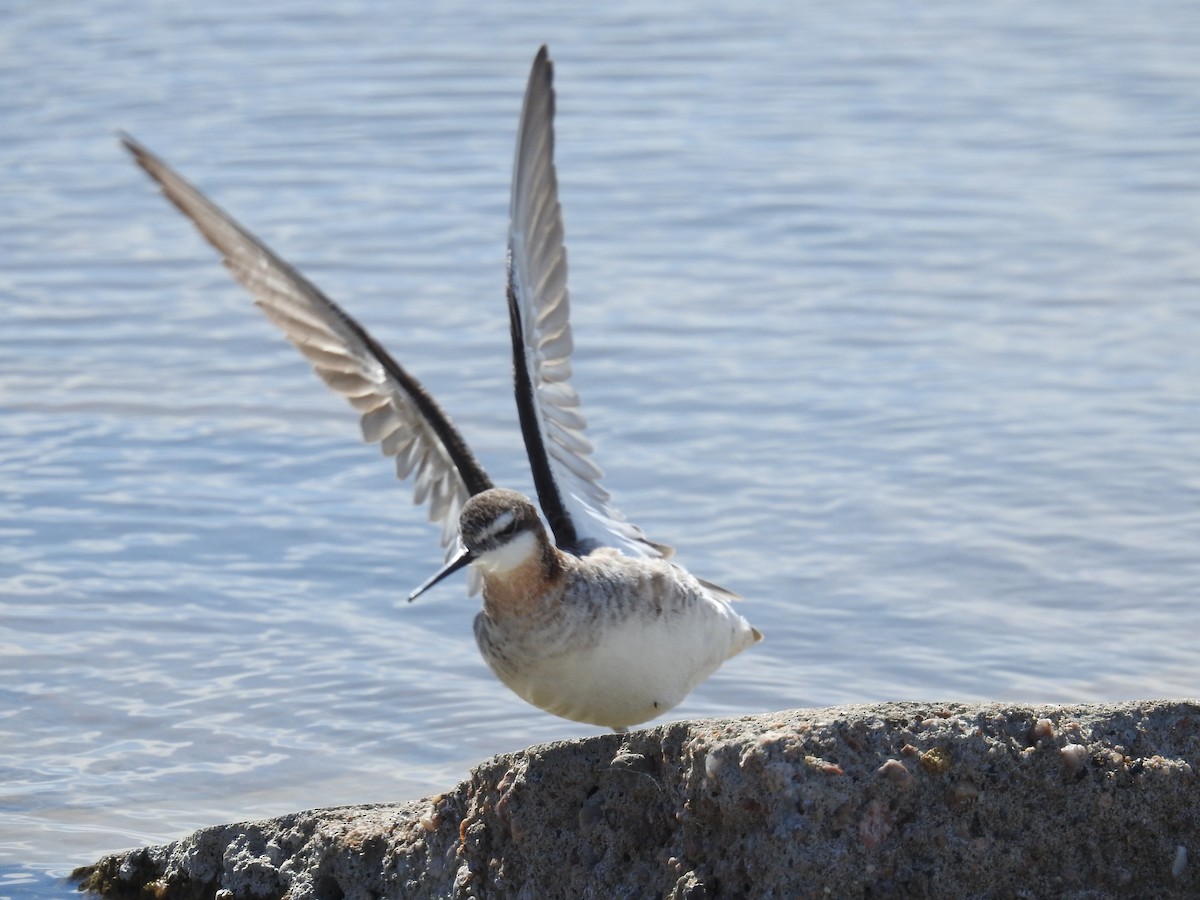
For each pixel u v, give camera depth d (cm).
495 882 902
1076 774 827
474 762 1175
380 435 1151
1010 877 819
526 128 1105
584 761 878
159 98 2795
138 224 2306
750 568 1431
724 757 805
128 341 1938
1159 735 848
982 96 2814
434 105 2761
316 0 3453
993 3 3428
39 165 2498
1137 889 836
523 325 1098
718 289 2066
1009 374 1814
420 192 2386
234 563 1459
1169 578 1398
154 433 1706
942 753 812
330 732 1213
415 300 2019
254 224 2255
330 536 1505
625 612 999
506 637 1013
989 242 2200
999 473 1587
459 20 3300
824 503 1539
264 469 1634
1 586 1412
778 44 3136
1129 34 3172
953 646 1309
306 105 2756
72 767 1166
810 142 2602
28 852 1065
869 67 2984
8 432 1698
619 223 2281
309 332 1116
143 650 1320
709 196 2375
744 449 1647
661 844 854
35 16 3338
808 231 2252
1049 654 1291
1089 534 1470
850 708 838
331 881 973
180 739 1202
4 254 2191
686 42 3136
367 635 1352
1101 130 2630
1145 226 2239
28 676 1279
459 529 1028
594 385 1795
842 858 793
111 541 1491
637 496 1560
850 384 1792
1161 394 1748
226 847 1015
